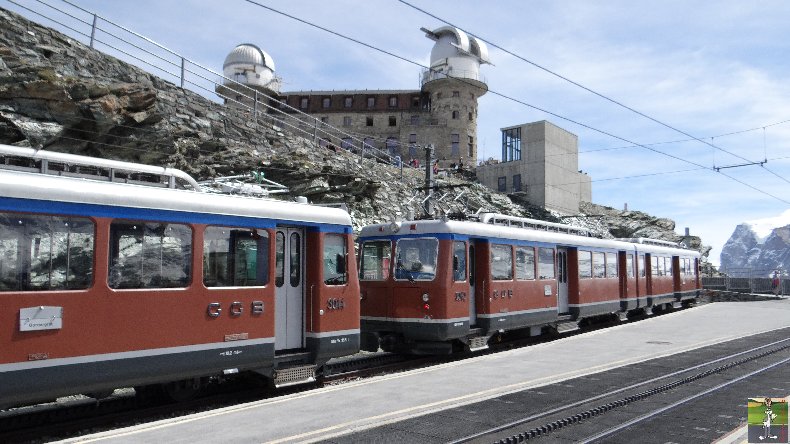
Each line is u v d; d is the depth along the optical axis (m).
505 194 55.88
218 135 25.06
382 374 13.82
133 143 18.94
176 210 9.37
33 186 7.82
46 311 7.77
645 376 11.46
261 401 9.40
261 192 12.02
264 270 10.72
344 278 12.44
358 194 26.95
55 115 16.89
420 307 15.21
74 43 19.62
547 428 7.66
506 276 17.22
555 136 57.41
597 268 22.81
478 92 68.31
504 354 14.60
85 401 10.30
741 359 13.60
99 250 8.37
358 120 69.25
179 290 9.30
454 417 8.30
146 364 8.80
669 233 61.66
